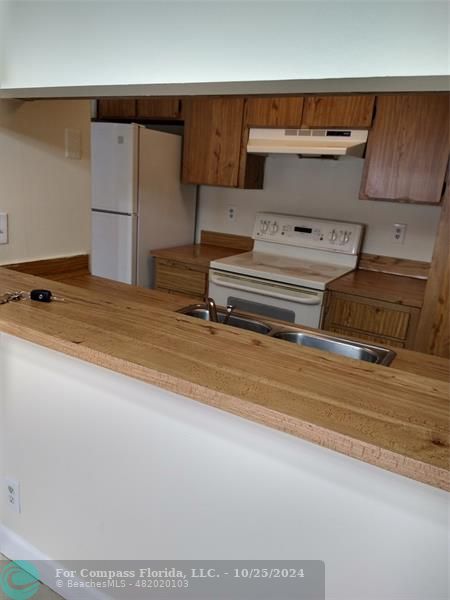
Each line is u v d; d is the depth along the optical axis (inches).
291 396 31.5
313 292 97.5
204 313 68.5
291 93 37.0
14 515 59.3
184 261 115.3
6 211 65.7
